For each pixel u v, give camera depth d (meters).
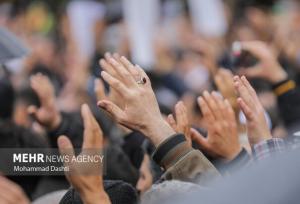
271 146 5.23
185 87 14.70
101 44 14.48
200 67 14.52
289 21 14.95
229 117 5.82
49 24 18.16
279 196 3.51
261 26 14.12
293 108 7.94
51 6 18.47
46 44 15.62
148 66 13.30
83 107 5.20
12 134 7.52
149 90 5.12
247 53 7.67
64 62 15.52
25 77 12.13
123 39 13.73
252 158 5.32
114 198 5.14
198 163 4.98
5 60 8.15
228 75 6.98
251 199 3.52
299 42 13.04
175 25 17.62
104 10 15.30
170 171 4.99
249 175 3.62
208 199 3.58
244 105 5.59
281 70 7.80
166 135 5.03
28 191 7.07
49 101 7.54
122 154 6.66
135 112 5.06
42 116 7.55
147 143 6.84
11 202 5.18
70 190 5.24
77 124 7.58
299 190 3.51
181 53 16.08
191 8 16.30
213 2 15.96
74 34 15.33
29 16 17.95
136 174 6.73
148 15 13.77
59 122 7.54
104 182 5.25
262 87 8.72
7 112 7.86
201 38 15.62
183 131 5.52
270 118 8.12
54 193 6.20
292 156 3.68
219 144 5.80
